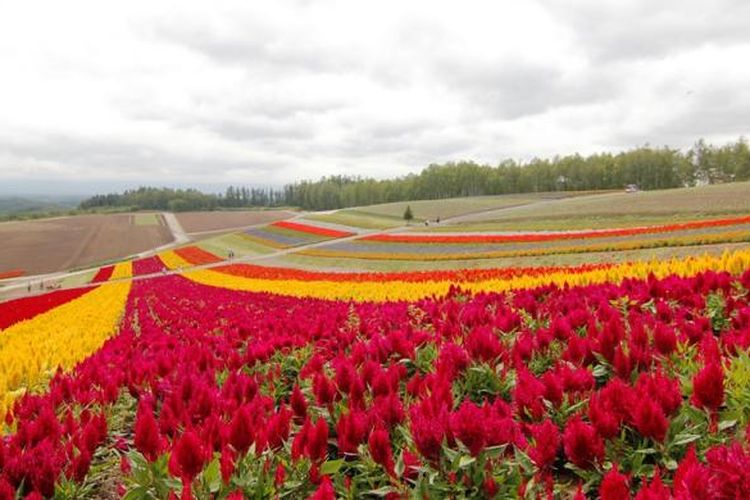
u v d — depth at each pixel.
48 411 3.75
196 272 44.53
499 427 2.86
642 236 32.97
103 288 35.34
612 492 2.23
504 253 34.47
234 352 5.75
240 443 3.13
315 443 3.05
